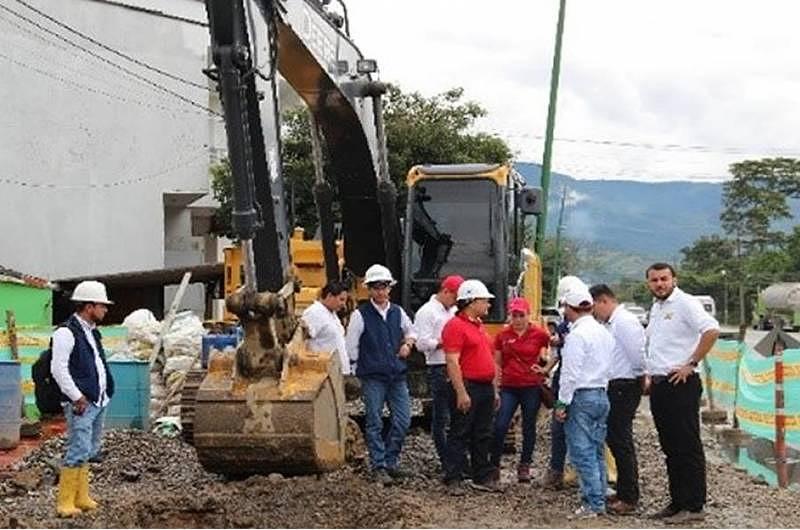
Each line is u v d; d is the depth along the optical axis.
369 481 10.87
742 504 10.77
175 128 35.56
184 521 8.84
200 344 15.93
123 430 15.10
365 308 11.27
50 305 24.84
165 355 16.88
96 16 33.47
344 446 9.88
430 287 14.38
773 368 13.29
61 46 32.53
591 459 9.77
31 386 16.73
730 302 84.50
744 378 15.35
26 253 31.67
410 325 11.41
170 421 15.02
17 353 16.77
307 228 31.03
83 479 9.47
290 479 9.30
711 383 17.77
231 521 8.58
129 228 34.34
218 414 9.02
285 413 8.93
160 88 35.03
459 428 10.84
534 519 9.53
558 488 11.23
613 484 11.10
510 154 33.28
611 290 10.34
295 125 31.62
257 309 8.92
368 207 13.48
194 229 39.19
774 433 13.23
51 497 10.64
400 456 12.63
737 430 15.35
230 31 8.95
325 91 11.98
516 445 13.77
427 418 14.41
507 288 14.39
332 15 12.30
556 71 27.95
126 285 30.67
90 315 9.45
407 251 14.44
